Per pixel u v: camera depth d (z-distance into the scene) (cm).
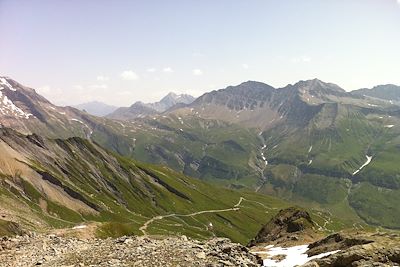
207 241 4081
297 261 5981
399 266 3684
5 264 3447
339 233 6600
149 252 3338
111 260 3134
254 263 3466
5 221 9088
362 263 3756
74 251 3691
